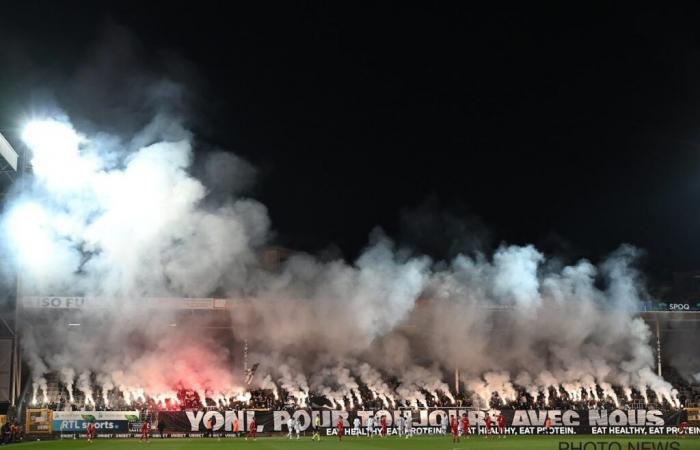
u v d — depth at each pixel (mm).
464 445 45000
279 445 45438
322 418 54938
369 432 54094
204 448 43094
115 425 53781
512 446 44094
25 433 52125
